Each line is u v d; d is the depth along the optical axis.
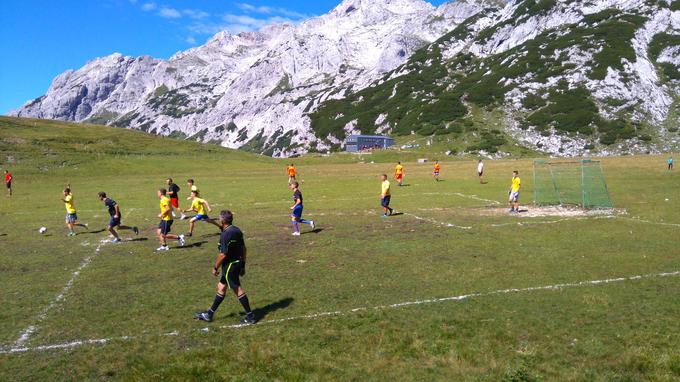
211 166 81.69
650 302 11.03
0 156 67.69
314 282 13.40
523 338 9.30
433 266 14.88
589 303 11.05
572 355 8.57
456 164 81.00
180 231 22.73
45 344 9.43
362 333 9.71
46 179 59.28
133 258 16.89
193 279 13.95
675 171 51.47
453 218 24.89
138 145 95.56
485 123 163.88
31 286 13.44
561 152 138.38
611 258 15.33
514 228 21.56
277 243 19.17
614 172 53.62
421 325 10.03
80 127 105.81
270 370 8.22
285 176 62.44
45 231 22.83
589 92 164.38
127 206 33.00
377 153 123.75
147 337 9.70
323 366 8.34
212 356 8.80
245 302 10.30
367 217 25.97
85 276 14.46
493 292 12.09
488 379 7.74
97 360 8.71
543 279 13.15
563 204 29.45
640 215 24.09
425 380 7.84
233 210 30.06
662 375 7.76
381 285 12.96
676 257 15.20
